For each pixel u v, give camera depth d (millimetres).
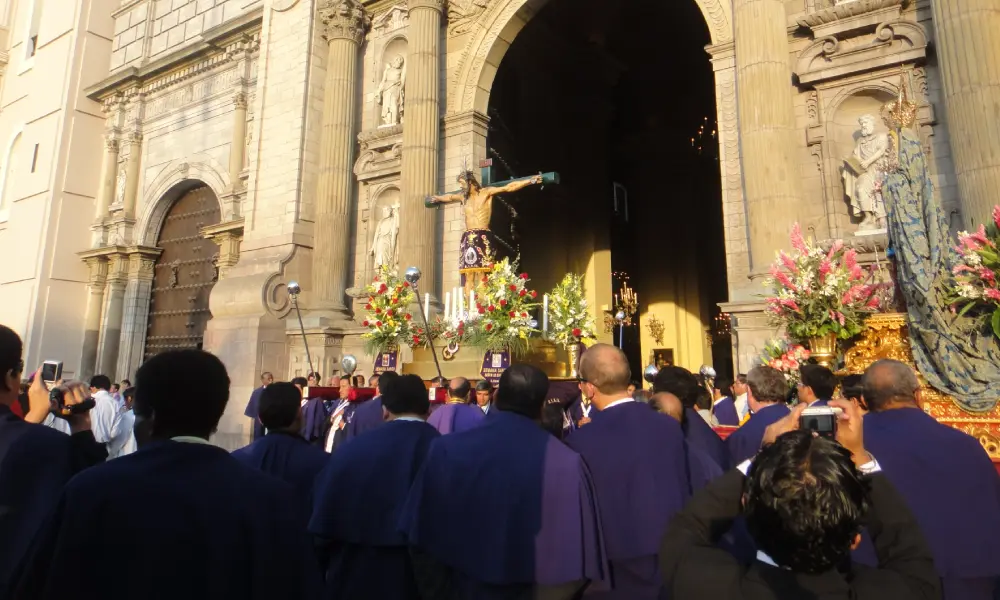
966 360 5496
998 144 8117
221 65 22188
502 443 2914
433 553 2861
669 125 24938
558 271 19391
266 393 4094
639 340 23766
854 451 2375
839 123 10266
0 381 3119
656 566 3031
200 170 22031
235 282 15531
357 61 16609
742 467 2027
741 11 10539
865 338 6707
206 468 2090
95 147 25438
